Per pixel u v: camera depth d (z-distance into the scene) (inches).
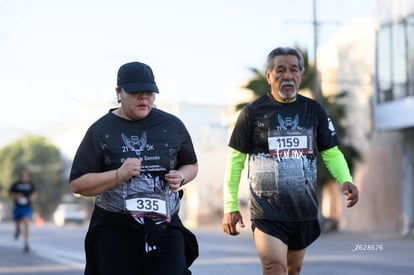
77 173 379.2
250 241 1797.5
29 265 1042.7
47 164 6993.1
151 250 375.6
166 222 382.0
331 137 458.3
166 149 386.0
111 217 380.2
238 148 457.7
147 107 383.9
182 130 394.9
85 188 373.7
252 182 452.4
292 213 443.8
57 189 7027.6
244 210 3186.5
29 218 1355.8
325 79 2682.1
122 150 381.4
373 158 2460.6
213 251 1363.2
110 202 379.9
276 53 449.4
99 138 382.0
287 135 447.2
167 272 378.6
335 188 2736.2
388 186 2377.0
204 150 4200.3
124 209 378.0
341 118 2386.8
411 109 2106.3
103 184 368.8
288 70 445.4
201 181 4158.5
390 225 2365.9
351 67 2549.2
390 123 2204.7
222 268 995.3
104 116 391.5
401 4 2119.8
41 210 6973.4
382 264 1027.9
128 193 378.9
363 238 1955.0
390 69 2194.9
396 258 1138.7
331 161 458.9
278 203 443.2
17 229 1705.2
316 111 456.1
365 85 2479.1
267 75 456.1
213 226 3710.6
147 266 382.6
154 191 381.4
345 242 1715.1
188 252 405.1
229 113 3764.8
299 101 454.6
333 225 2388.0
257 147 451.2
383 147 2400.3
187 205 4306.1
